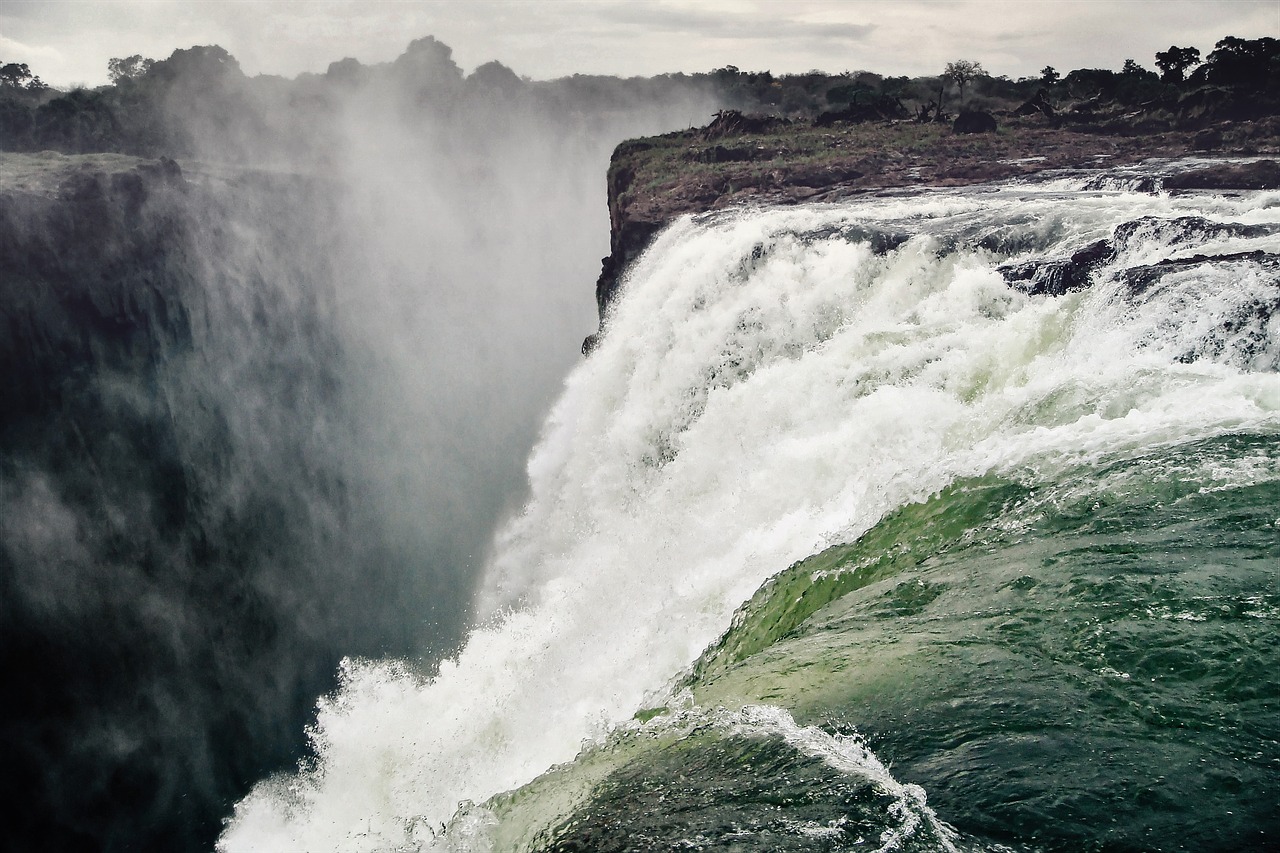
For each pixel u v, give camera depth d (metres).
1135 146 46.75
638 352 27.72
